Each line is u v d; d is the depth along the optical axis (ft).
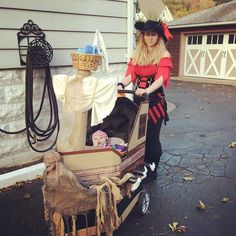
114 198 6.33
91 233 6.52
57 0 11.09
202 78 49.16
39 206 9.30
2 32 9.95
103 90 6.41
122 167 6.98
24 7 10.23
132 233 7.96
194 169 12.18
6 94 10.65
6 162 11.20
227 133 17.53
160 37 9.25
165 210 9.08
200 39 48.65
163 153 14.06
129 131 8.27
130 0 13.79
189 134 17.30
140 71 9.68
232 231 8.07
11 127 11.06
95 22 12.70
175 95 32.99
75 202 5.95
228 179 11.25
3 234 7.96
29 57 10.37
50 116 11.96
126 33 14.33
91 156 6.23
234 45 44.32
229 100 29.35
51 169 5.73
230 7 51.08
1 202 9.53
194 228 8.20
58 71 11.86
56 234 6.31
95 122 6.65
